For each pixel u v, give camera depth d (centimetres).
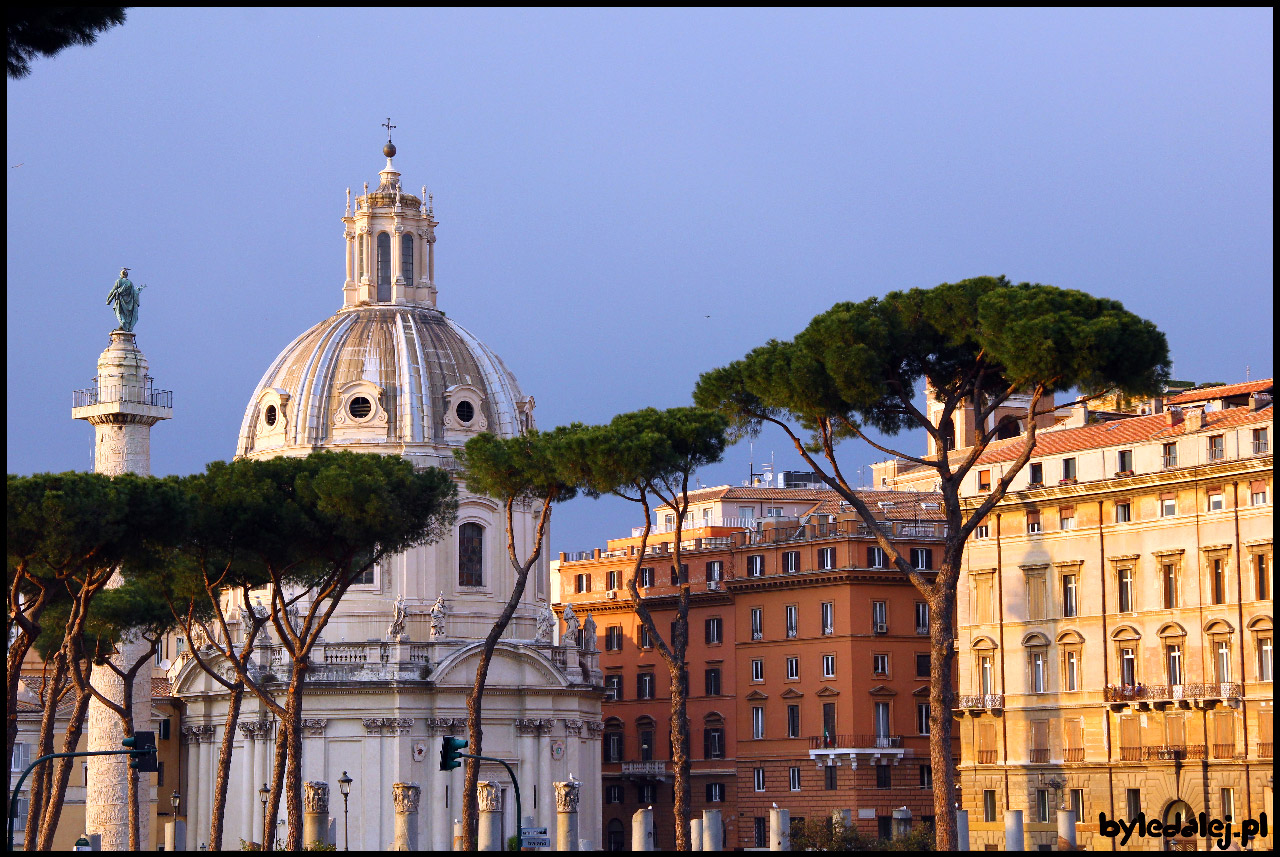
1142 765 18912
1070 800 19525
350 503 15650
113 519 13888
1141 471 19362
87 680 18938
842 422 14825
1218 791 18262
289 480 16175
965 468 14100
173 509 14475
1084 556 19750
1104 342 13175
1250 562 18250
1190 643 18688
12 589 14412
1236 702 18188
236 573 16912
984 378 14725
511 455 16700
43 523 13500
